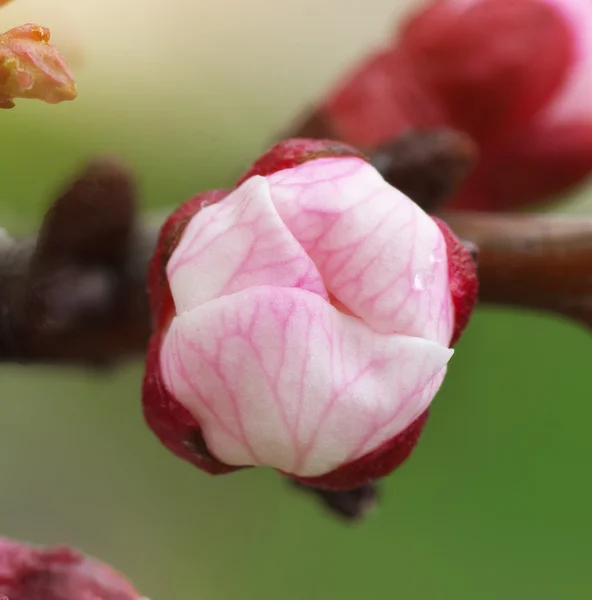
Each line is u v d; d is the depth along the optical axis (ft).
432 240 0.30
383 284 0.29
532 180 0.38
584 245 0.34
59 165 0.40
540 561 0.48
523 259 0.34
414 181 0.34
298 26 0.47
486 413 0.48
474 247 0.31
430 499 0.48
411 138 0.34
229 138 0.45
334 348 0.29
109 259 0.35
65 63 0.29
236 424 0.29
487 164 0.38
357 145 0.37
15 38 0.29
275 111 0.46
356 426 0.29
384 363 0.29
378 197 0.29
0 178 0.39
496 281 0.34
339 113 0.38
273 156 0.30
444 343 0.30
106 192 0.34
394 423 0.29
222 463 0.30
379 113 0.37
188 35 0.43
